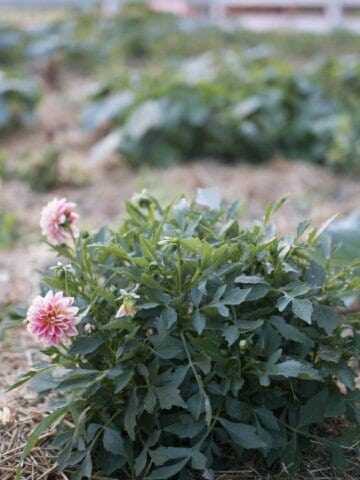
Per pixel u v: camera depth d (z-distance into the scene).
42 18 8.23
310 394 1.51
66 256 1.64
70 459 1.47
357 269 1.68
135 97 3.73
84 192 3.09
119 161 3.50
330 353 1.48
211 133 3.47
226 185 3.13
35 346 1.95
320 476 1.51
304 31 7.28
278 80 3.94
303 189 3.11
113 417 1.48
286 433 1.49
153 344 1.46
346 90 4.12
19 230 2.66
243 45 6.43
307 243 1.60
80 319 1.46
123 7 7.29
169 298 1.46
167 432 1.49
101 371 1.46
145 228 1.64
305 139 3.52
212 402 1.46
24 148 3.67
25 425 1.65
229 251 1.51
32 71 5.50
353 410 1.51
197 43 6.39
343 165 3.30
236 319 1.48
